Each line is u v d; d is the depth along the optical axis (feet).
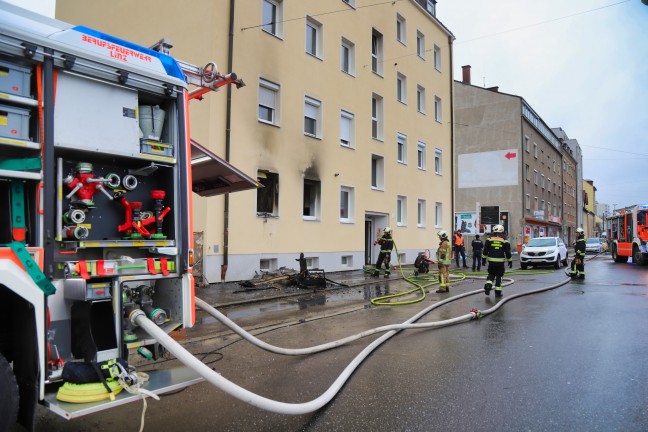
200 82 15.33
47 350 9.57
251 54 44.37
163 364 16.93
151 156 11.82
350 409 13.28
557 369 16.92
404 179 70.49
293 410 11.77
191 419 12.60
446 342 21.30
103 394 9.70
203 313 28.66
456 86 136.46
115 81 11.23
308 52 51.90
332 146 54.85
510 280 48.08
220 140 40.83
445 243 40.19
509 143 127.44
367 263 64.90
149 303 11.93
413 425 12.15
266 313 29.19
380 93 65.16
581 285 44.96
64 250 10.43
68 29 10.51
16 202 9.76
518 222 125.18
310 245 50.65
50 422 12.37
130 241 11.27
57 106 10.23
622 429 11.81
